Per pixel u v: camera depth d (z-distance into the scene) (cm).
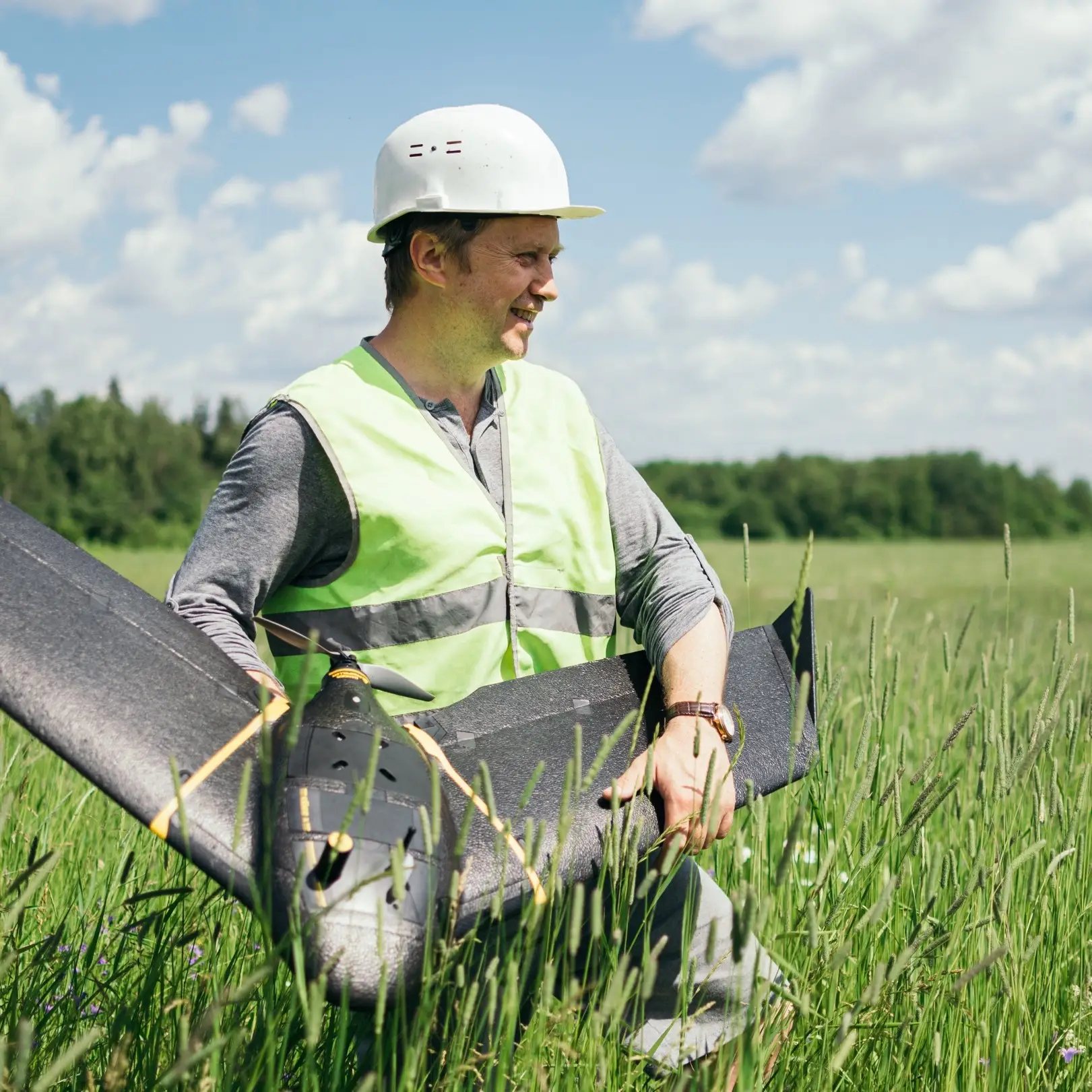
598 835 191
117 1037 170
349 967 146
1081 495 9438
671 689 218
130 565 4047
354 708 177
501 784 195
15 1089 119
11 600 182
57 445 8412
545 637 229
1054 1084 211
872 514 9106
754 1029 158
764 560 5200
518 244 220
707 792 175
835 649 564
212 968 193
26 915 222
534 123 227
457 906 158
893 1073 206
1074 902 257
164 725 174
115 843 292
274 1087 151
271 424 214
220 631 202
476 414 234
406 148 224
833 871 224
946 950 208
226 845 161
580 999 189
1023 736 243
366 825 158
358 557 216
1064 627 250
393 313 230
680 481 9525
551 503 233
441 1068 161
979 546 8000
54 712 170
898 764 238
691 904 191
